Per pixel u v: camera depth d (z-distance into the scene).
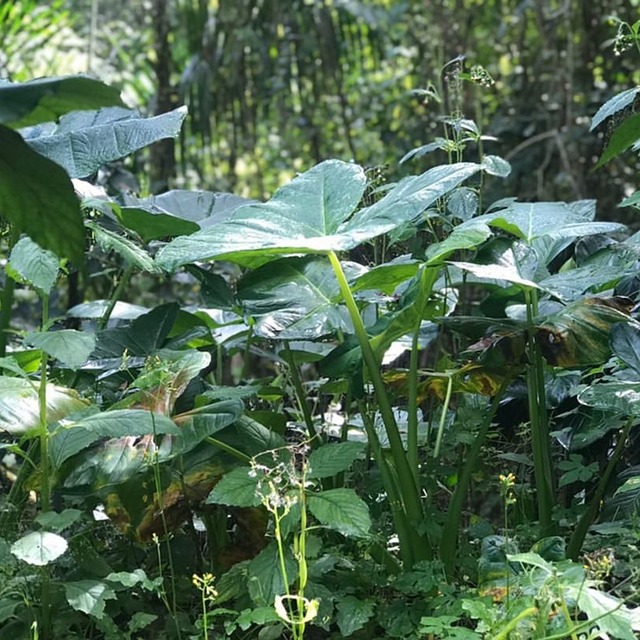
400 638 2.08
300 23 7.20
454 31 6.62
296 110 7.54
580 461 2.32
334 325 2.29
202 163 7.13
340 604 2.03
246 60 7.22
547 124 6.41
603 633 1.65
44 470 2.10
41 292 2.13
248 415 2.57
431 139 6.46
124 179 4.29
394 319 2.20
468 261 2.55
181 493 2.23
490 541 2.04
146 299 5.23
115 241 2.27
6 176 1.41
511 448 2.87
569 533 2.50
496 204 2.70
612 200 5.97
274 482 2.05
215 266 3.71
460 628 1.78
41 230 1.48
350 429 2.90
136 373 2.55
